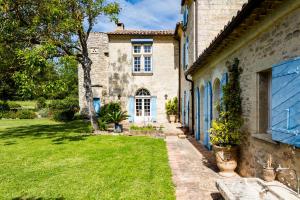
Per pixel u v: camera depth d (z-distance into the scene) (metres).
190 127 12.65
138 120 18.66
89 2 12.05
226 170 5.63
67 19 11.56
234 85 5.76
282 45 3.71
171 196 4.49
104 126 13.66
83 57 13.43
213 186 5.00
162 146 9.21
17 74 11.18
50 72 12.34
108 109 17.28
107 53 20.53
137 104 18.83
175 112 18.50
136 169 6.21
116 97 18.47
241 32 5.05
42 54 11.22
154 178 5.49
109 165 6.63
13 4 11.62
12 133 13.07
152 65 18.56
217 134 5.66
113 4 12.38
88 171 6.11
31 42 12.60
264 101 4.69
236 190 3.64
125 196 4.53
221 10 10.06
